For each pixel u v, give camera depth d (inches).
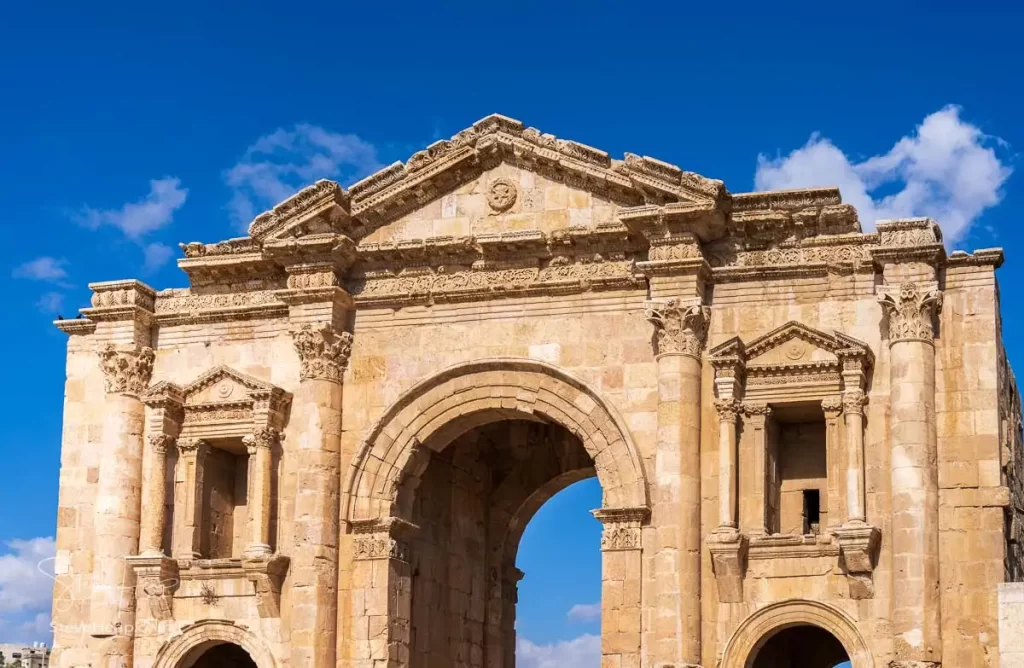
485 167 1943.9
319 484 1886.1
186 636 1925.4
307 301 1941.4
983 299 1742.1
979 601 1669.5
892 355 1726.1
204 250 2041.1
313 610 1851.6
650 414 1820.9
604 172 1868.8
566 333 1873.8
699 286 1809.8
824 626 1706.4
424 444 1915.6
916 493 1679.4
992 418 1708.9
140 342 2033.7
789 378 1768.0
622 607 1770.4
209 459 2005.4
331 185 1926.7
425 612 2009.1
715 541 1731.1
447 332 1919.3
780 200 1824.6
